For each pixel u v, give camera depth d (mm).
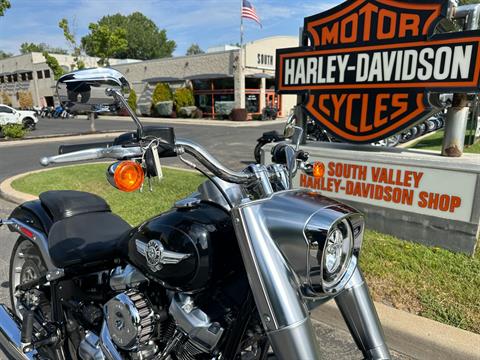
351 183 4863
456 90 4152
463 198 4031
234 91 29391
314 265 1451
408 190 4402
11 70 49656
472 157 4348
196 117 31234
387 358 1710
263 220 1541
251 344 1852
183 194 6457
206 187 1867
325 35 5152
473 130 11469
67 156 1501
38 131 22141
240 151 12578
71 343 2297
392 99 4703
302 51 5406
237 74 28766
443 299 3145
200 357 1750
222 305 1728
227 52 29234
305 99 5523
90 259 2184
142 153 1487
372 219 4746
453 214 4109
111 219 2658
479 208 3943
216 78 30312
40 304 2641
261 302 1500
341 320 3105
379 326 1762
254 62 29297
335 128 5289
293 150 1936
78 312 2254
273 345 1480
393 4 4480
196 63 31672
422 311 3012
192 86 32156
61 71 22703
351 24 4883
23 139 17359
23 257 2951
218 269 1698
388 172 4527
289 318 1448
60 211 2654
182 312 1739
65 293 2330
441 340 2639
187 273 1676
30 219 2773
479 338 2627
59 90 1587
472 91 4047
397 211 4512
